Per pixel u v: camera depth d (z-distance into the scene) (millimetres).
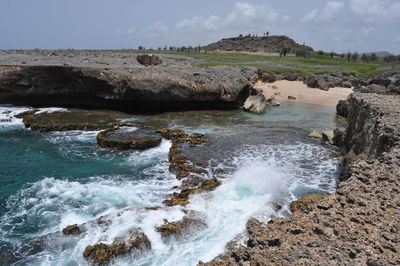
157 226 12562
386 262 6660
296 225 8508
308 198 14320
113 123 28078
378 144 14742
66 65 34406
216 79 37312
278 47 157750
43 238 12320
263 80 56125
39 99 35281
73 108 34594
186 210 13750
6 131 26672
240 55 104625
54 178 18141
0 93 34312
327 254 7113
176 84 34906
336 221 8422
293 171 19172
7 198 15828
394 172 11086
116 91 33594
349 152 19953
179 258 11180
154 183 17562
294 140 25594
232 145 23828
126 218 13117
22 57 43125
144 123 29312
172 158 20672
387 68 83625
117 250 11148
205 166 19500
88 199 15641
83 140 24719
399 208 8906
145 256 11445
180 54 99000
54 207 14977
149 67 38000
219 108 38000
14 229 13336
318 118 34781
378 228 8039
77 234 12484
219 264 7906
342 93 50344
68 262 11117
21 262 11195
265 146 23812
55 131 26672
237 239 11688
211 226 12961
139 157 21500
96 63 39094
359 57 129500
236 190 16094
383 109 18078
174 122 30359
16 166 19766
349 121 23703
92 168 19578
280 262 6906
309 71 66875
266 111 37875
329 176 18531
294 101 45750
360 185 10391
